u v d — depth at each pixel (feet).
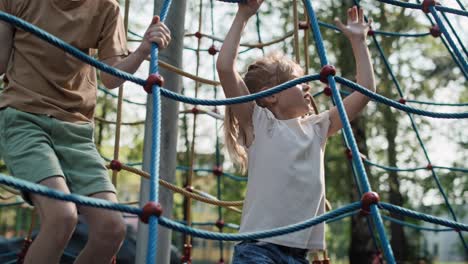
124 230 8.22
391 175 33.91
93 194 8.27
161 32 8.57
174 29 12.18
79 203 6.29
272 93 8.23
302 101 9.68
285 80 9.83
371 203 7.20
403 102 18.57
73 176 8.41
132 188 65.62
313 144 9.31
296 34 12.62
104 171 8.63
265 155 9.09
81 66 8.98
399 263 36.35
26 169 8.00
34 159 8.05
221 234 6.86
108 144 40.37
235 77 9.27
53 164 8.05
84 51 9.14
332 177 34.37
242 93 9.36
